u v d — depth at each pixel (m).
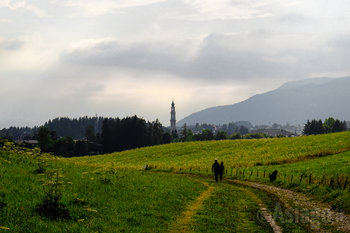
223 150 75.50
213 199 23.22
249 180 37.03
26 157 29.19
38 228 12.25
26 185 18.23
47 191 17.22
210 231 15.05
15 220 12.66
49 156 29.91
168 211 18.05
